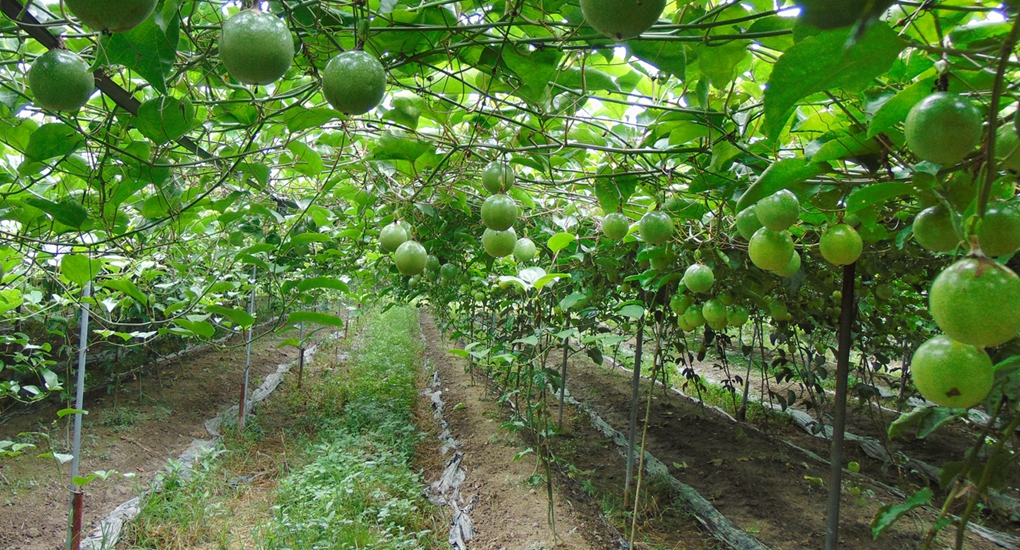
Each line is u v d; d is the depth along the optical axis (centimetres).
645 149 221
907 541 407
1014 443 186
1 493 411
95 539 386
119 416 578
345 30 166
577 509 438
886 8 49
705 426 652
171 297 568
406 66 202
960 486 167
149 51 134
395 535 397
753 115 200
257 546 378
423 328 1641
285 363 971
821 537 405
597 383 855
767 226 173
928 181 126
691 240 290
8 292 329
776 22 150
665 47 166
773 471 521
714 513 433
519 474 495
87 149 213
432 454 588
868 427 684
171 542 388
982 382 97
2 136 203
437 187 341
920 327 593
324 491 423
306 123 206
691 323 308
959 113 98
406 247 267
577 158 298
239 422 628
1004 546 404
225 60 118
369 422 652
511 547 382
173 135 174
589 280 430
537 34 178
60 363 600
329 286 229
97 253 273
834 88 94
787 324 536
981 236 113
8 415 541
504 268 446
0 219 233
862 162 147
